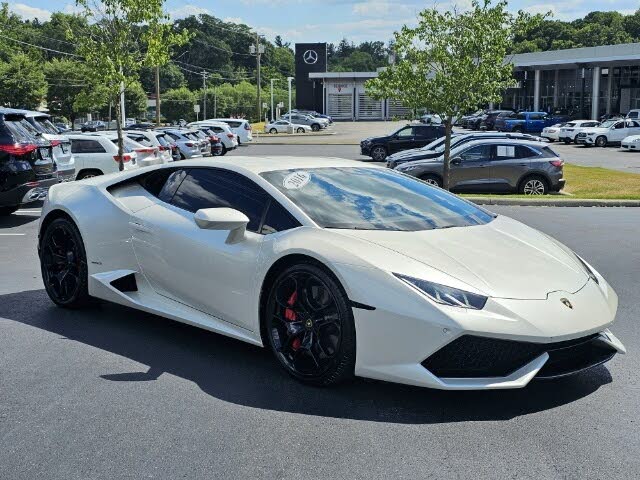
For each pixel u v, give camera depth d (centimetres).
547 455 326
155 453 326
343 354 386
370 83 1527
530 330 355
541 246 448
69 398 390
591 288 408
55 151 1197
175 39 1728
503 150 1616
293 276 409
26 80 5938
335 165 519
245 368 439
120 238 522
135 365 445
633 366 450
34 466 313
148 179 539
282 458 321
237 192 471
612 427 357
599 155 3328
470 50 1421
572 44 11919
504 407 381
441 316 353
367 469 312
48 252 576
